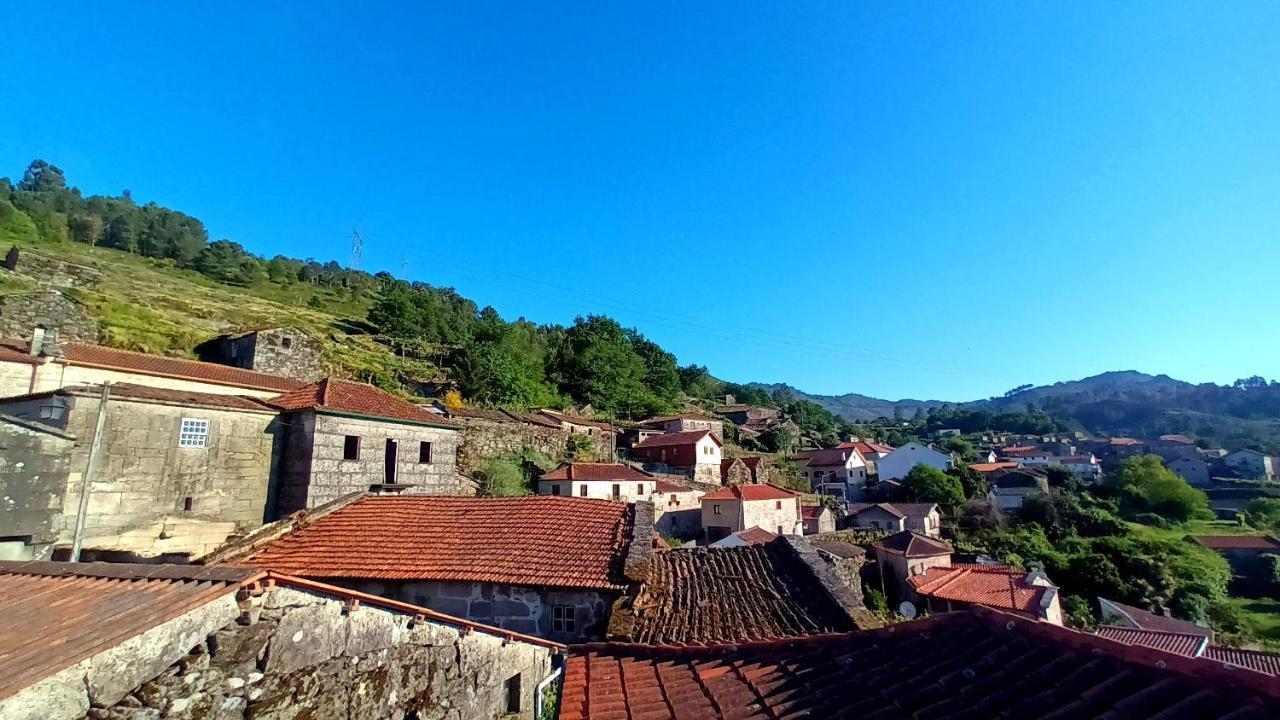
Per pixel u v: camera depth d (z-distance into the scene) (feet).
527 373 188.65
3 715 14.44
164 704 18.26
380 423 59.21
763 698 16.20
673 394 281.95
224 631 20.26
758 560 43.42
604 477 119.14
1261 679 10.47
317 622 23.09
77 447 41.96
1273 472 275.80
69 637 17.72
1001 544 162.71
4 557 35.24
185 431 47.85
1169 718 10.36
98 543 42.27
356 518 44.55
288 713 21.67
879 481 221.87
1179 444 305.12
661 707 16.81
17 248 123.34
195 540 47.42
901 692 14.29
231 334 114.93
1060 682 12.69
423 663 26.99
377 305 203.51
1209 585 130.82
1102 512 186.60
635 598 34.35
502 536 41.19
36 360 58.95
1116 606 115.75
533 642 32.83
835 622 33.45
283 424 55.16
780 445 250.57
